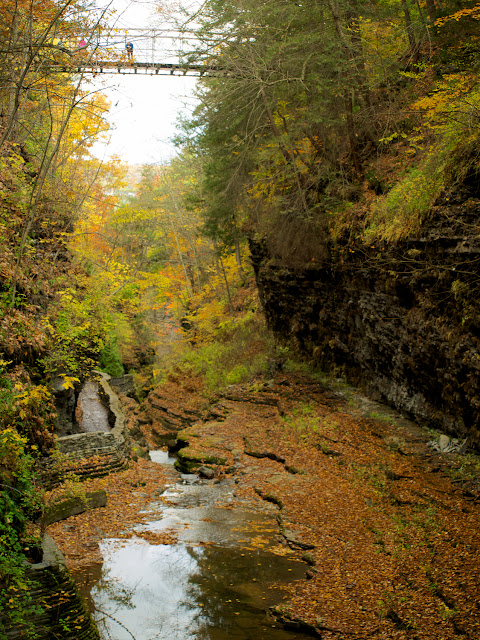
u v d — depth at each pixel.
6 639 6.22
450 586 7.67
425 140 15.91
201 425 21.75
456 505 10.64
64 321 14.93
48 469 12.97
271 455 16.48
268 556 9.91
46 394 11.73
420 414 15.34
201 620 7.63
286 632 7.32
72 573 9.22
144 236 37.53
